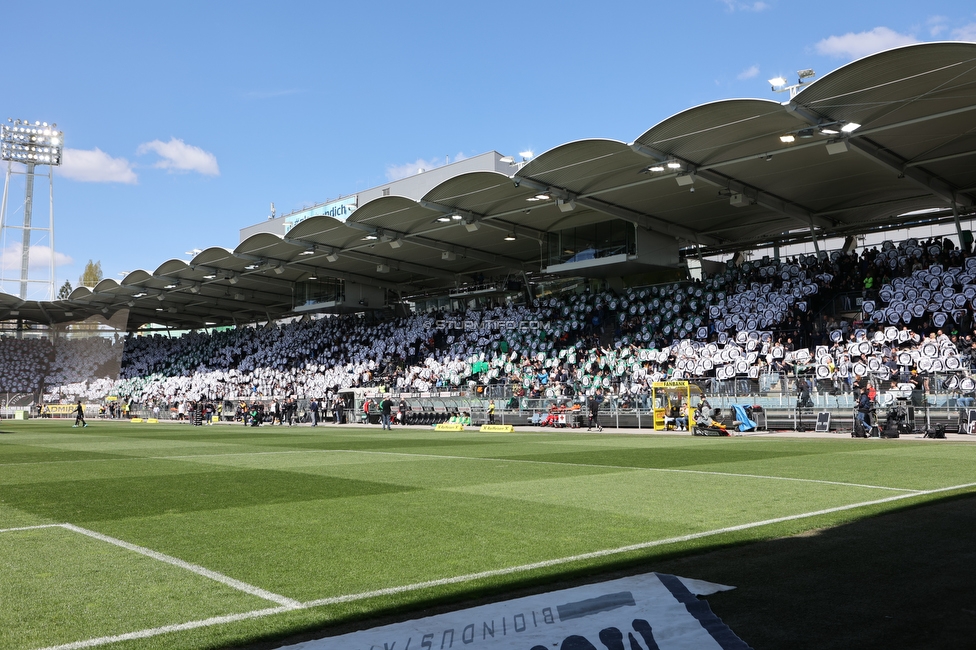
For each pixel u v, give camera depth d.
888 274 33.88
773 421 28.31
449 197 34.88
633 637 4.34
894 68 21.06
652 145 27.22
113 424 47.69
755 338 33.66
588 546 7.01
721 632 4.41
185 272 52.91
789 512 8.73
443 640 4.36
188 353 70.31
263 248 45.72
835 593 5.22
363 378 50.66
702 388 30.31
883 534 7.27
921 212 37.34
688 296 38.59
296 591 5.59
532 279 50.31
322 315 64.38
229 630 4.70
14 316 66.94
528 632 4.46
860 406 24.11
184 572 6.21
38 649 4.38
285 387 56.44
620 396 33.41
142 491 11.51
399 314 58.25
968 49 19.70
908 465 14.10
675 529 7.80
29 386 63.53
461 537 7.56
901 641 4.25
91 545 7.37
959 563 6.05
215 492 11.30
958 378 24.33
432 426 39.41
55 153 75.25
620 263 39.28
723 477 12.48
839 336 31.77
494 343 44.97
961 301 29.41
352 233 41.69
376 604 5.21
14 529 8.25
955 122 24.86
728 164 28.92
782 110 23.98
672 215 37.94
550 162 29.70
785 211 34.84
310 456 18.36
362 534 7.79
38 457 18.62
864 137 26.11
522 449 20.08
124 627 4.78
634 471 13.70
